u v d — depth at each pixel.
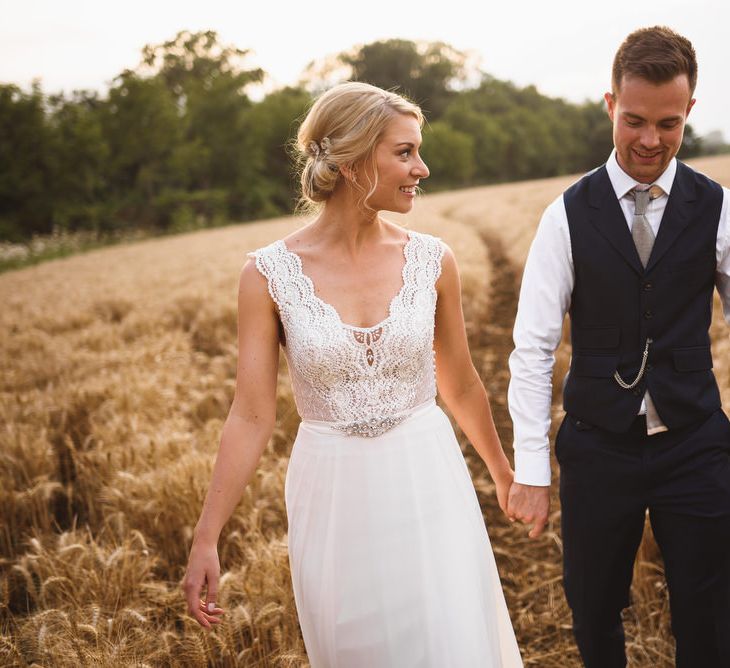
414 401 1.79
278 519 3.28
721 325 5.60
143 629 2.41
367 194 1.70
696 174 1.94
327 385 1.74
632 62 1.80
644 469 1.91
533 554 3.29
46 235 41.19
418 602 1.71
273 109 53.06
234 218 49.81
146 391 4.98
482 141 73.31
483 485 3.90
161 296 10.75
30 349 7.58
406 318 1.74
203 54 56.75
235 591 2.63
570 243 1.98
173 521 3.20
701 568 1.91
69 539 2.98
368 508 1.72
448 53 79.88
